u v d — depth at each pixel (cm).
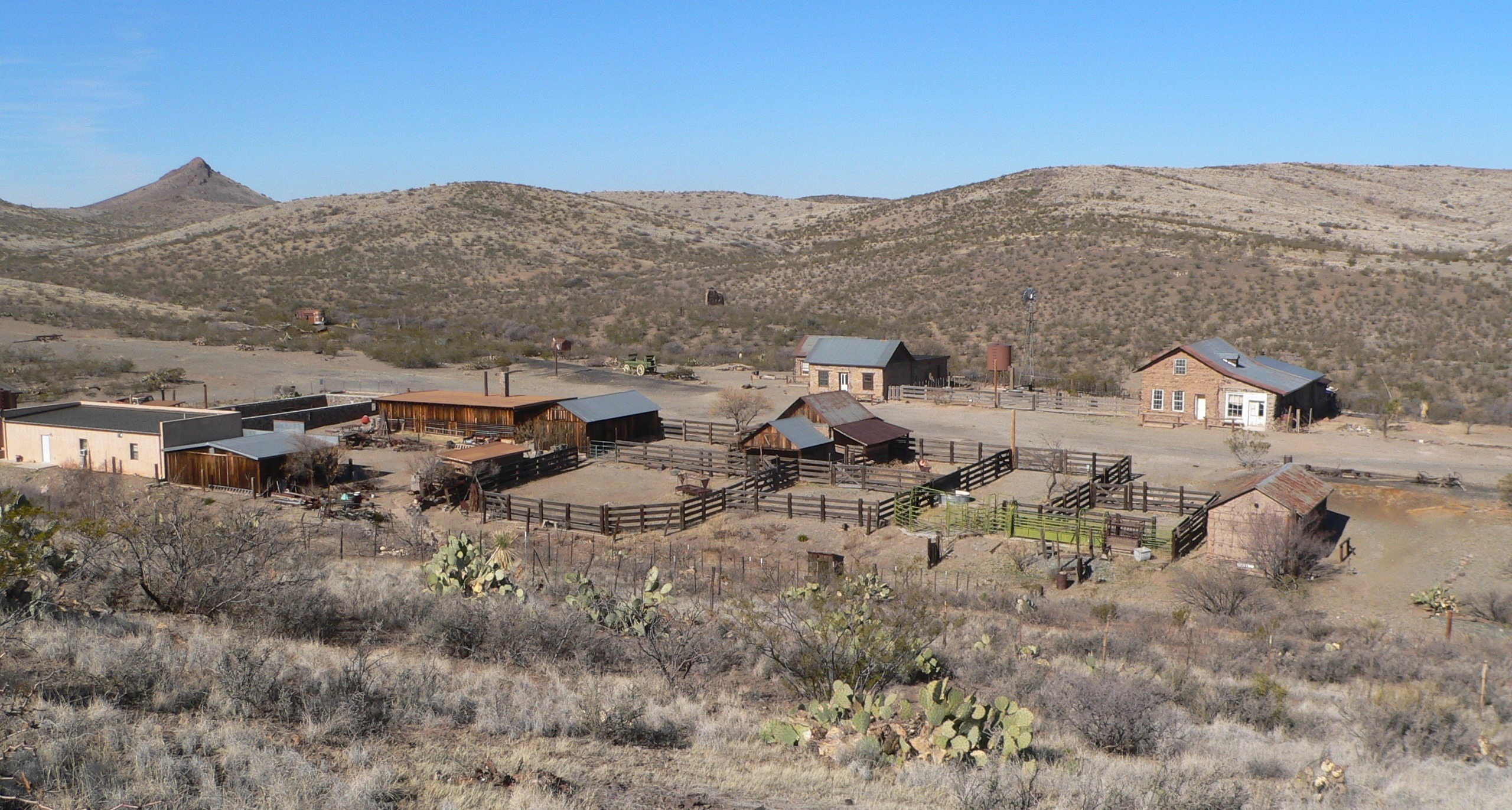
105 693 1210
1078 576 3178
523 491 4347
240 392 6788
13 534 1634
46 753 973
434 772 1102
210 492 4188
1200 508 3659
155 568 1855
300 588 1906
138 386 6681
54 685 1223
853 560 3403
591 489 4391
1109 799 1176
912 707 1537
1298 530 3162
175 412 4822
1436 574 3166
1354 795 1364
